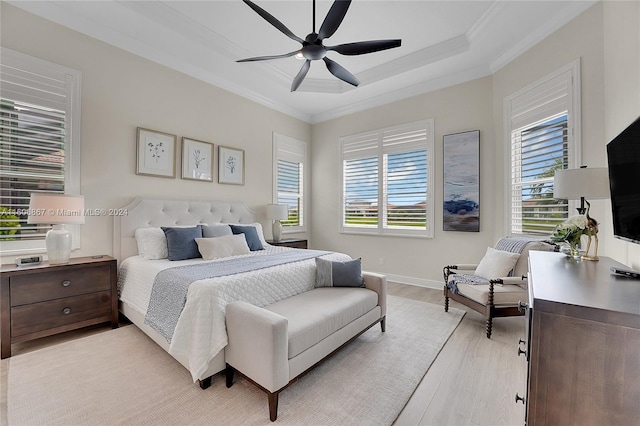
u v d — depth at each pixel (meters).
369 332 2.65
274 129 4.95
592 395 0.81
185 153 3.67
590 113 2.46
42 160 2.63
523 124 3.21
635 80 1.76
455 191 3.96
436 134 4.16
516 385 1.84
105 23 2.89
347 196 5.20
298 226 5.46
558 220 2.87
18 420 1.50
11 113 2.49
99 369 1.98
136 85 3.23
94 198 2.92
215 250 3.01
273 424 1.49
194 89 3.79
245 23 3.04
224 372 1.99
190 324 1.79
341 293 2.43
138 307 2.48
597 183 1.85
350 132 5.14
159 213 3.35
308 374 1.97
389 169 4.67
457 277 3.08
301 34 3.24
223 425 1.48
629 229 1.36
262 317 1.59
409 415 1.58
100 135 2.96
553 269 1.44
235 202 4.23
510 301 2.54
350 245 5.14
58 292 2.38
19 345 2.32
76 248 2.80
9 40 2.47
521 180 3.28
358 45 2.36
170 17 2.89
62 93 2.72
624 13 1.93
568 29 2.66
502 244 3.05
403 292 3.98
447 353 2.26
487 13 2.83
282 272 2.36
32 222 2.28
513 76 3.33
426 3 2.74
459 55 3.44
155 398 1.68
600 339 0.79
